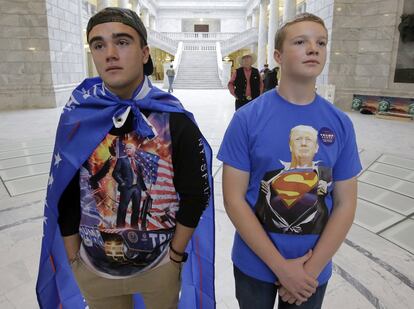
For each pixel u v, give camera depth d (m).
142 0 27.91
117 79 1.13
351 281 2.41
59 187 1.24
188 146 1.21
